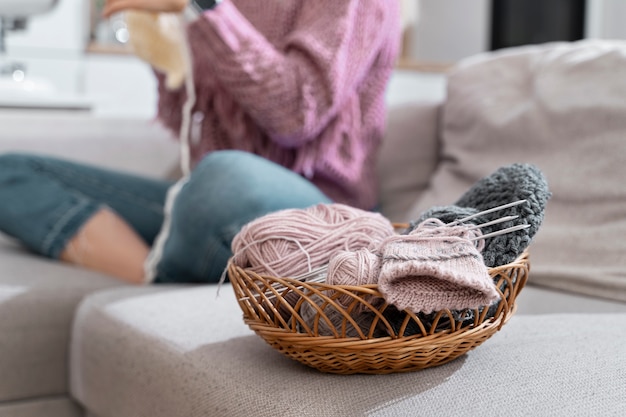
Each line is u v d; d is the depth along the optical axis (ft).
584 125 4.16
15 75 8.01
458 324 2.44
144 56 5.02
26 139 6.06
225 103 4.83
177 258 4.26
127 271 4.69
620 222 3.87
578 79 4.37
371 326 2.34
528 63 4.84
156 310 3.46
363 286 2.28
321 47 4.37
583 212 4.02
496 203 2.62
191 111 5.08
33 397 4.08
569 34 12.17
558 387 2.34
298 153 4.65
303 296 2.36
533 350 2.66
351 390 2.37
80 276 4.48
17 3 7.65
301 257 2.59
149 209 5.50
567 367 2.49
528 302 3.66
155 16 4.87
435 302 2.23
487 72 5.01
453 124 5.05
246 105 4.46
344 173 4.72
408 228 2.73
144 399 3.08
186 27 4.50
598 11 11.91
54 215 4.87
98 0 9.87
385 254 2.33
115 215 5.00
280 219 2.68
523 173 2.65
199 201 4.11
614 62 4.27
